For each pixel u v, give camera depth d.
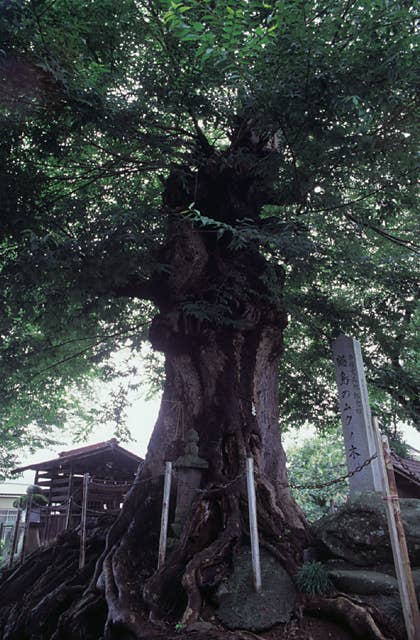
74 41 7.38
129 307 12.67
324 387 13.20
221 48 6.65
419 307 12.02
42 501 13.81
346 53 6.63
